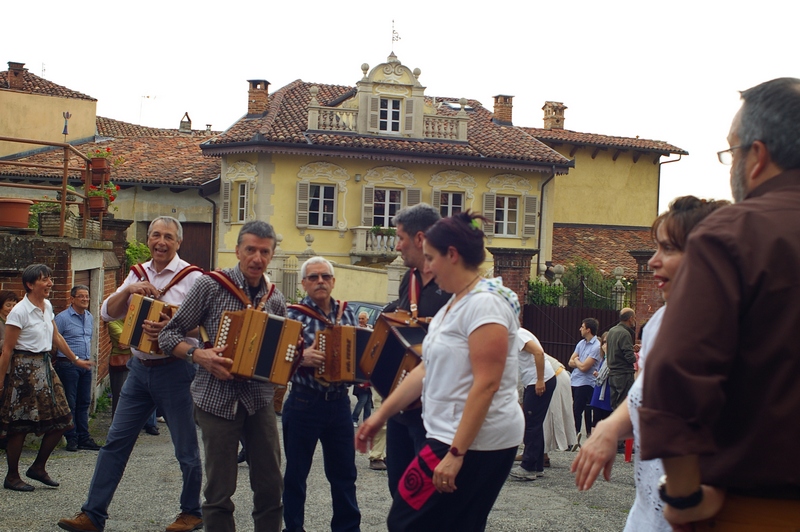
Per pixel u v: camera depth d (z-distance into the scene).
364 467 9.81
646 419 2.31
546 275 35.09
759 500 2.39
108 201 15.59
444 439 4.07
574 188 40.62
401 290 5.60
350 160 33.16
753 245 2.31
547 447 10.05
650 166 41.94
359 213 33.38
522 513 7.67
